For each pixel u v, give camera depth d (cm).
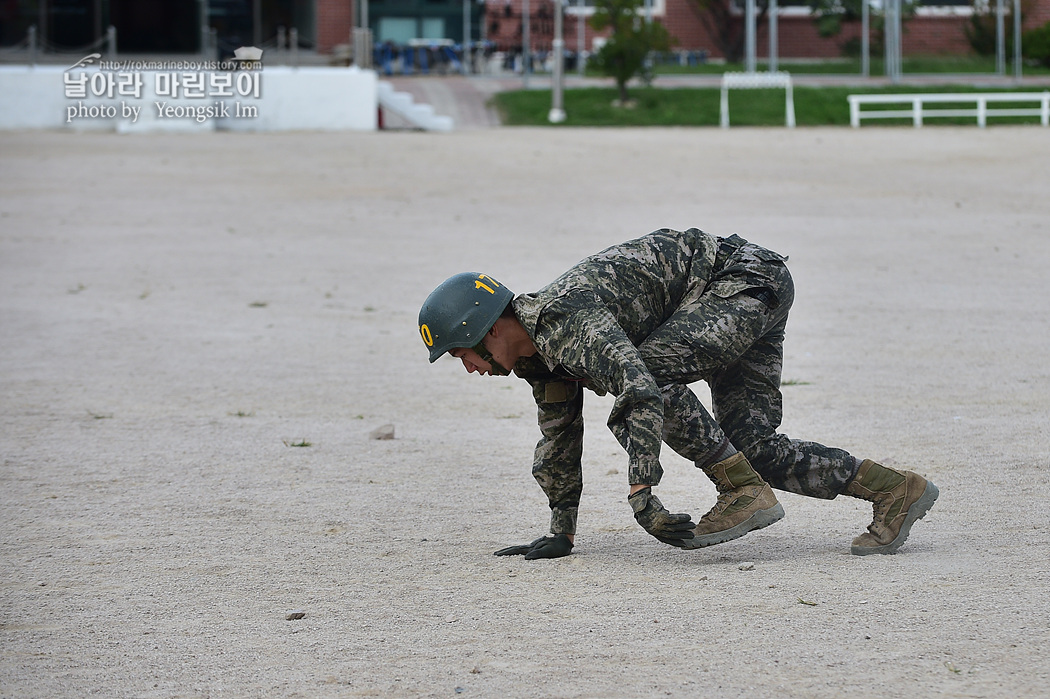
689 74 8269
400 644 655
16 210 3453
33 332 1873
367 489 1041
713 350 732
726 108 6488
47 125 6400
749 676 588
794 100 6894
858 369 1538
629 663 611
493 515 955
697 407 754
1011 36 8812
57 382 1531
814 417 1277
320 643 662
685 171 4353
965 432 1195
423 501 1000
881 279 2280
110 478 1085
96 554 858
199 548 870
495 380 1549
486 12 8862
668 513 716
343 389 1488
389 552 854
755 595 716
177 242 2888
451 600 732
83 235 3005
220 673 622
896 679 579
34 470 1116
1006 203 3447
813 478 791
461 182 4097
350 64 7056
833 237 2831
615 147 5309
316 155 5022
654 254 745
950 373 1502
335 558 840
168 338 1822
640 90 7269
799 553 823
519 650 637
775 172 4309
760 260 750
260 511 973
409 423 1311
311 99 6375
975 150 5047
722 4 9225
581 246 2714
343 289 2245
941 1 9238
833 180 4059
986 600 694
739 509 758
